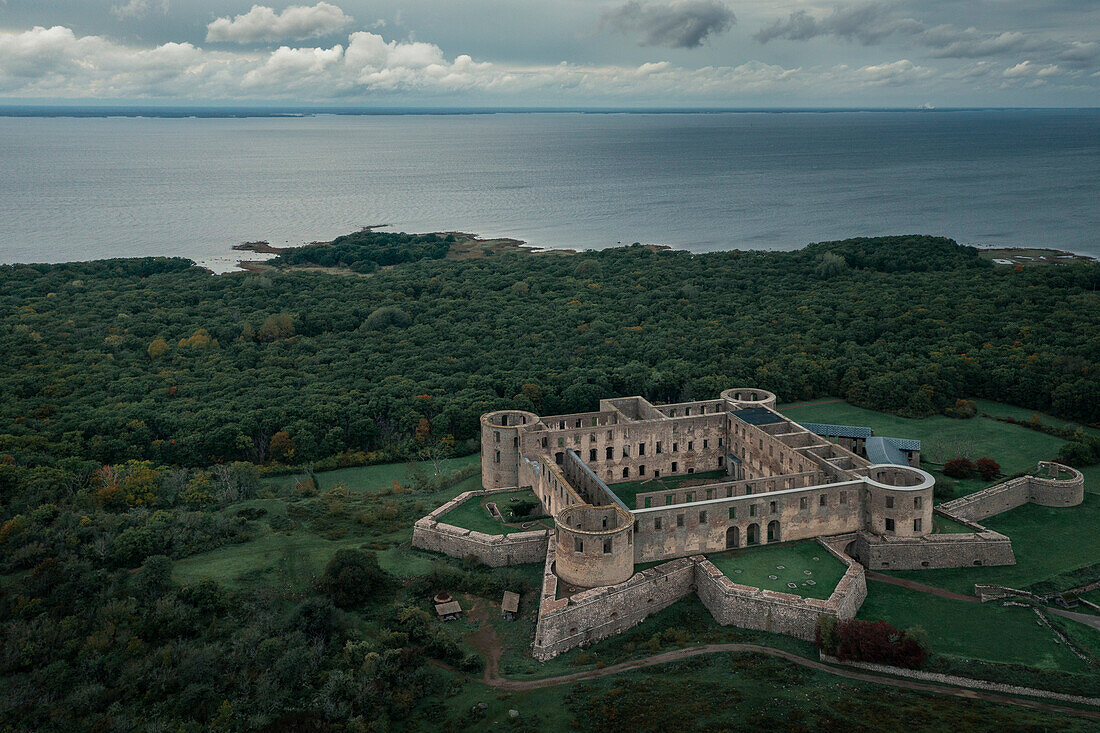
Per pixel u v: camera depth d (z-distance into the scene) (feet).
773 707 318.45
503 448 528.22
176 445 622.54
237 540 465.88
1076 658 351.87
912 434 644.27
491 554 442.91
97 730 304.91
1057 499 507.71
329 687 331.98
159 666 342.23
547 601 383.45
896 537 440.04
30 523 460.96
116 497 506.07
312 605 379.55
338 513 515.91
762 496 435.12
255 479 574.97
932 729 298.97
